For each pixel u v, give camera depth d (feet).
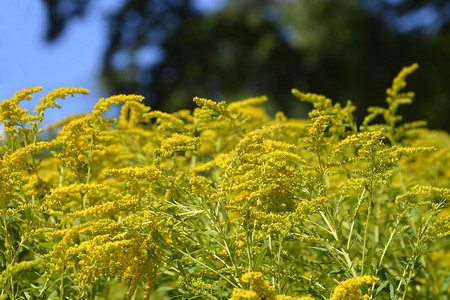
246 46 89.71
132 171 8.02
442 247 11.92
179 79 88.74
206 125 12.07
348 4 77.97
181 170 10.64
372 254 7.65
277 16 90.68
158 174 8.04
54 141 9.38
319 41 78.89
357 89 74.43
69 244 7.65
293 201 8.84
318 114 8.87
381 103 73.20
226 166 8.56
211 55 89.25
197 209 8.30
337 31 77.77
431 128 64.39
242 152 8.25
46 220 9.98
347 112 11.72
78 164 9.71
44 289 8.30
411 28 75.10
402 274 8.68
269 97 84.64
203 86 89.30
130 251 7.94
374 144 8.07
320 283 9.05
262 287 6.63
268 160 8.34
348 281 6.64
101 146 9.85
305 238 8.07
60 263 7.55
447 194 8.16
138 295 11.23
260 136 8.07
